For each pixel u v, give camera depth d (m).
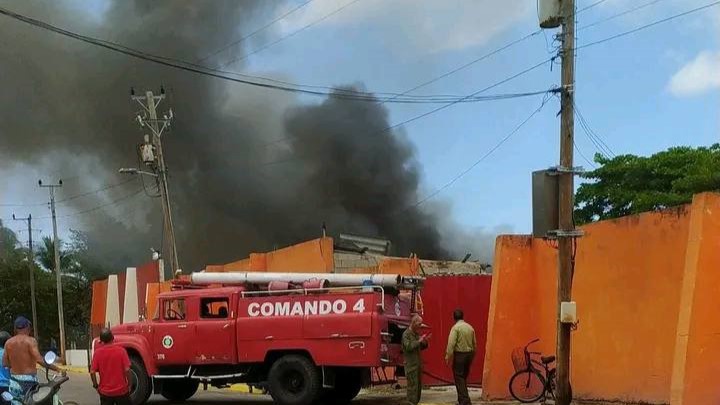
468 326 13.19
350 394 15.21
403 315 14.84
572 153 11.14
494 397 13.85
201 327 14.73
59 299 51.47
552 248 13.98
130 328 15.38
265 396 17.94
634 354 11.95
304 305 14.15
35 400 9.98
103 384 10.59
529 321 14.18
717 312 10.04
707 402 9.85
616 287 12.40
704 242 10.12
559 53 11.30
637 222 12.14
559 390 11.06
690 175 28.52
